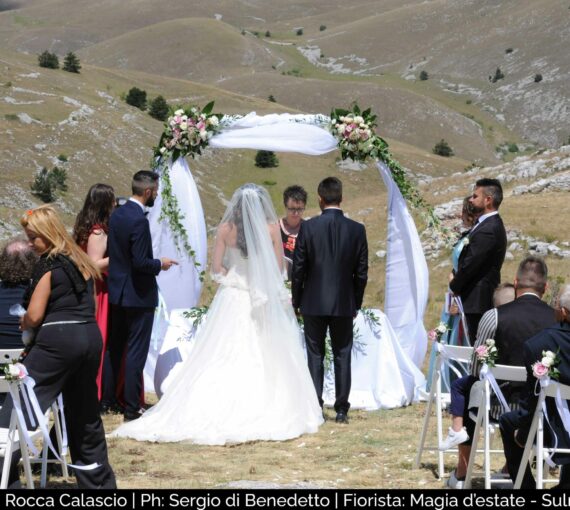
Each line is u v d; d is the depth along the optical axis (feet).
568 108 615.98
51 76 372.17
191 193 34.40
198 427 25.23
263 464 22.41
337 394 28.12
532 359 16.71
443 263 76.64
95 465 17.51
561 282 63.62
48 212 17.54
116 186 282.56
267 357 26.68
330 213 28.07
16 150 277.85
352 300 28.02
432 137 553.23
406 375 32.19
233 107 450.30
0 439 17.35
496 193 27.43
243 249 27.40
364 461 22.86
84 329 17.25
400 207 34.12
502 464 22.98
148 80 476.13
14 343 20.20
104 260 28.14
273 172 329.31
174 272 34.37
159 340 34.19
